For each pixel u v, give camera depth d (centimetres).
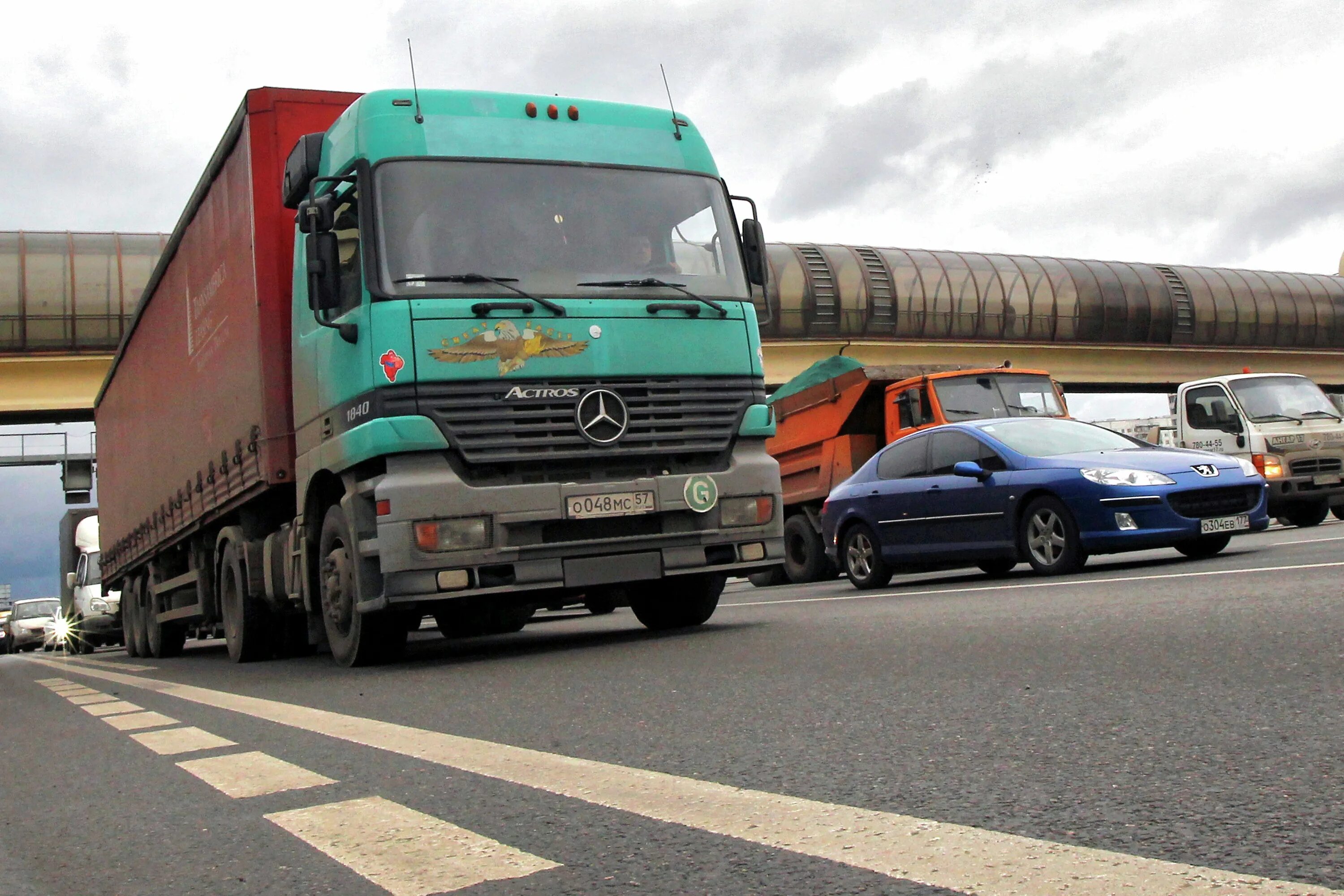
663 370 789
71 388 3903
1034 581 1035
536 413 754
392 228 761
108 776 448
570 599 1010
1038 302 5134
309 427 859
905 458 1278
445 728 484
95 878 285
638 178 835
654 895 226
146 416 1535
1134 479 1059
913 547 1243
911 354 4975
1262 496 1091
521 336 756
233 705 677
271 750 466
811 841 253
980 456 1185
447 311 746
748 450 820
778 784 316
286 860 279
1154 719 357
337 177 785
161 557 1527
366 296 752
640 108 875
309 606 883
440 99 813
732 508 800
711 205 855
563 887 237
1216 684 408
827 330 4719
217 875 273
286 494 983
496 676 681
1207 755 304
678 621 955
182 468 1288
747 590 1741
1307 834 227
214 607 1257
